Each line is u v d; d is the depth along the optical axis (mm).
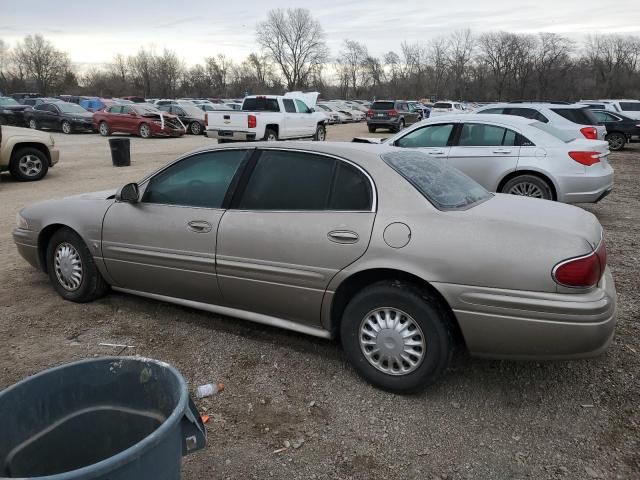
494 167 7719
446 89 97188
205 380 3508
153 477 1711
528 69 89562
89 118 27141
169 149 20234
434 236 3121
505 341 3023
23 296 4926
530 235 2994
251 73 102250
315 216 3475
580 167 7348
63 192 10703
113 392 2131
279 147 3787
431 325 3133
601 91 87062
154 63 97312
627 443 2863
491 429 3002
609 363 3668
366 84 104688
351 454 2805
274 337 4090
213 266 3832
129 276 4355
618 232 7359
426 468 2701
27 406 1961
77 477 1531
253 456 2785
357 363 3414
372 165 3459
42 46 97375
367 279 3395
